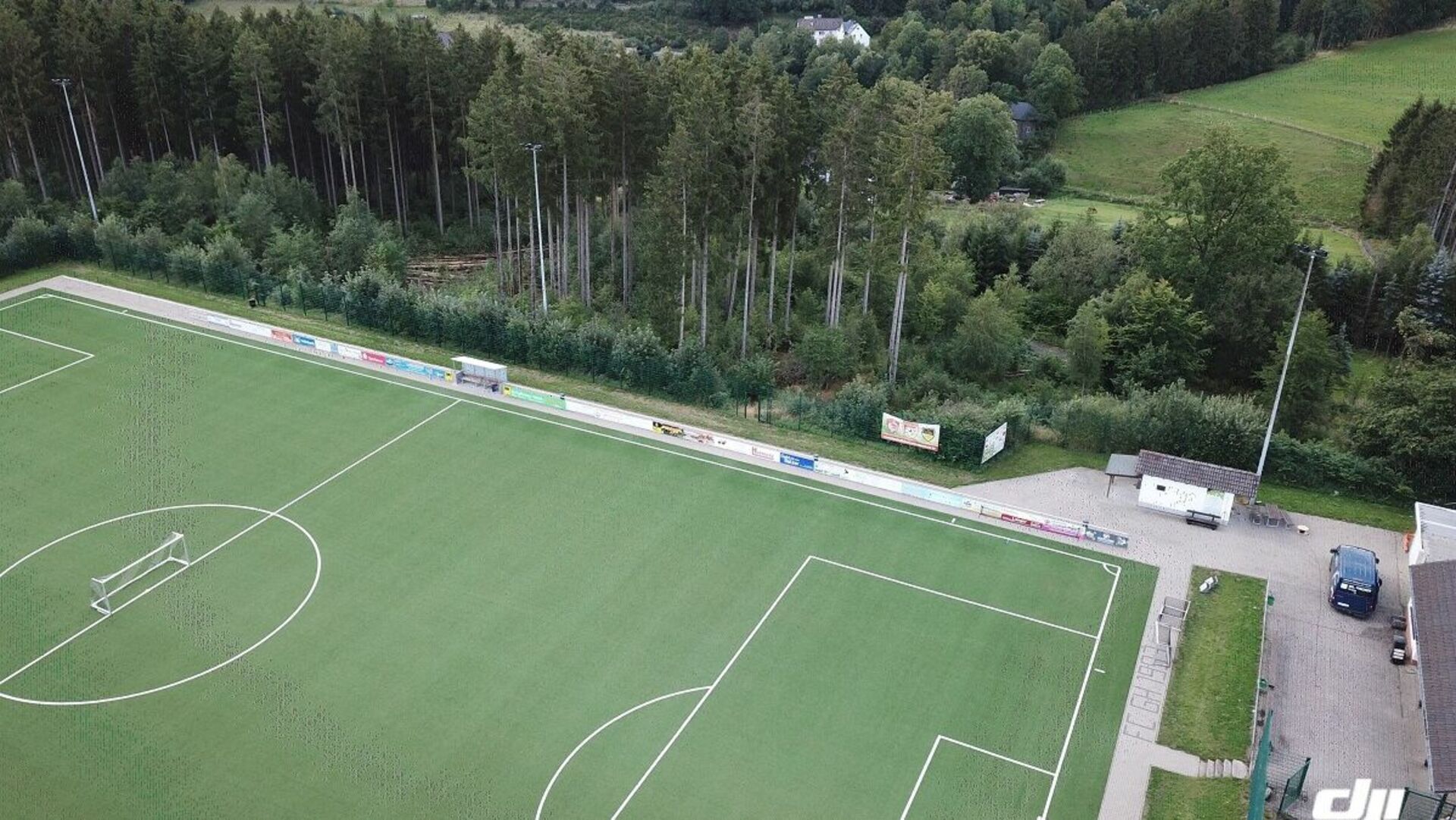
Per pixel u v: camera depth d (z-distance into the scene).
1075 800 40.56
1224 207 85.62
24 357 75.50
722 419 69.88
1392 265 91.62
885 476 61.09
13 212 98.19
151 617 49.72
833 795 40.69
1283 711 44.72
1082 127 159.25
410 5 197.75
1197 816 39.72
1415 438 59.62
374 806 39.56
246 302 87.31
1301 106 155.12
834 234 81.12
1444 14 178.12
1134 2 192.88
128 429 66.25
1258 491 61.03
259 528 56.69
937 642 49.03
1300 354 71.56
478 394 71.75
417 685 45.88
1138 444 64.56
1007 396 78.12
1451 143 108.00
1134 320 84.06
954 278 91.06
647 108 84.75
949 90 151.25
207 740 42.59
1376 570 51.28
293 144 110.50
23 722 43.31
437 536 56.31
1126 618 50.72
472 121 88.81
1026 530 57.56
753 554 55.31
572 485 61.31
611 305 89.19
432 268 106.69
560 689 45.84
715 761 42.19
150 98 105.12
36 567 53.12
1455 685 40.91
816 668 47.34
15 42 97.75
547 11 198.25
